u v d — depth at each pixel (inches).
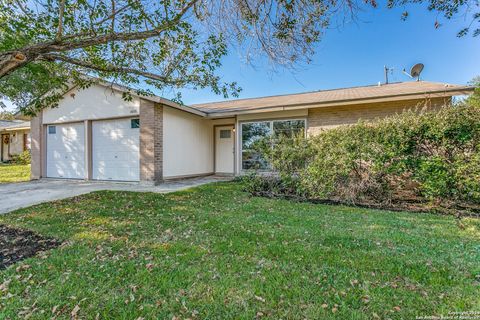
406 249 123.4
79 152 399.2
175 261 112.6
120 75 218.1
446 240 135.3
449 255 116.3
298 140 264.1
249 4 170.1
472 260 110.8
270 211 201.8
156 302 84.4
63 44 145.9
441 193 199.3
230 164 478.6
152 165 338.0
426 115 211.3
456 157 194.9
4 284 93.8
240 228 157.5
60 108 408.2
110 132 378.6
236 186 323.9
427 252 119.7
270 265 108.7
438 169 197.9
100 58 200.2
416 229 154.9
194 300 85.4
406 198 232.8
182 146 402.6
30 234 147.6
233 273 102.4
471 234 144.9
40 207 211.8
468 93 277.7
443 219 176.9
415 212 200.2
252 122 411.8
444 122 196.4
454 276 97.7
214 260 113.5
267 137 286.0
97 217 181.5
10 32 163.8
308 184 242.7
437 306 80.9
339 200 237.5
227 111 398.3
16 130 756.6
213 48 204.7
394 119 223.8
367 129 225.0
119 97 362.0
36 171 425.7
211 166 487.8
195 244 132.0
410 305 81.6
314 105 337.7
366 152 219.1
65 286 92.8
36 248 128.3
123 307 81.7
